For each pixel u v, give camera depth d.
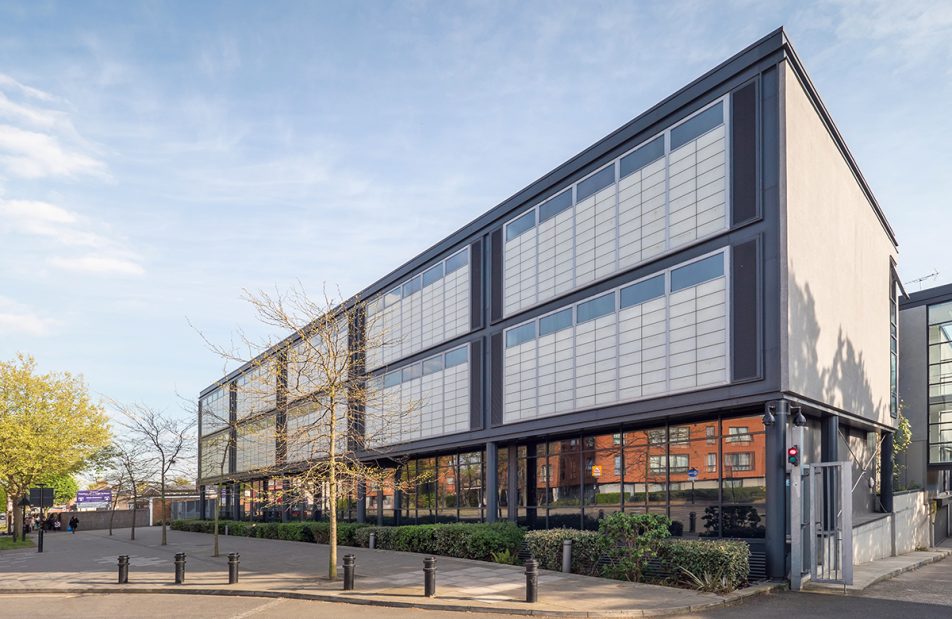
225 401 56.16
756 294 17.38
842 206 21.75
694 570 15.78
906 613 13.41
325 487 24.91
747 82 18.17
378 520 35.03
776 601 14.73
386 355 34.56
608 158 22.08
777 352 16.94
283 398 25.22
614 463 21.77
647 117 20.73
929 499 33.75
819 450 20.20
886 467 27.48
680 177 19.58
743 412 18.14
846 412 21.02
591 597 14.77
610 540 17.44
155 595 17.78
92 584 19.36
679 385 19.00
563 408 23.02
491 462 26.61
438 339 30.61
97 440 45.91
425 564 15.68
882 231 26.75
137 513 71.38
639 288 20.56
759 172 17.62
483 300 27.78
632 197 21.05
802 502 17.38
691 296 18.94
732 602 14.43
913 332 38.50
